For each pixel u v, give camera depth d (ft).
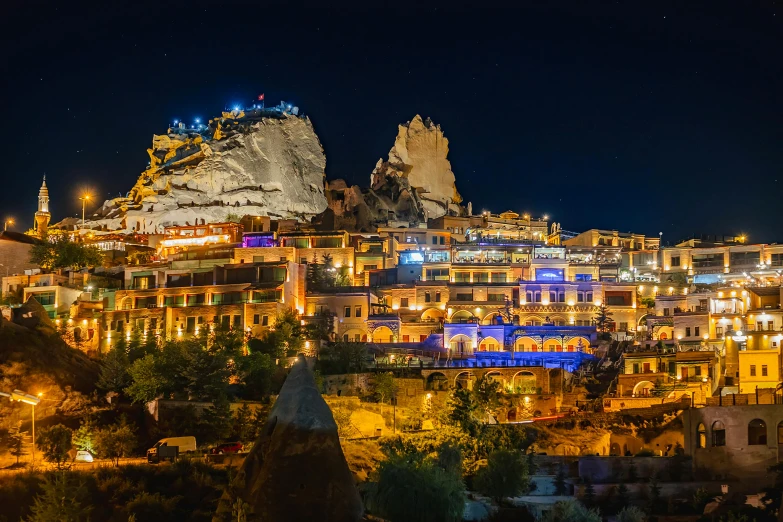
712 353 451.12
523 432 391.86
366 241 629.51
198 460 319.27
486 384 444.55
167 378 412.98
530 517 309.22
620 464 345.51
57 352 439.63
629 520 293.64
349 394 451.94
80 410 404.77
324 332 515.09
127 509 280.72
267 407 387.55
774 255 620.08
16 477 291.79
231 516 223.10
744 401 391.86
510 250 619.67
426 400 448.24
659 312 553.64
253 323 521.65
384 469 294.66
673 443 387.34
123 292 559.79
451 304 560.61
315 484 224.12
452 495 292.20
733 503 306.76
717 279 616.39
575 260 613.52
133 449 362.12
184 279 567.18
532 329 533.96
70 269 609.01
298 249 621.31
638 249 655.76
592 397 464.65
